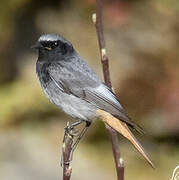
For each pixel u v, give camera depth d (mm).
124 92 13938
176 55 14812
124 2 15398
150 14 15492
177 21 15344
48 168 13016
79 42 15836
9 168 12750
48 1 17188
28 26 17141
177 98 13867
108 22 15359
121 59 15023
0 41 17016
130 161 13750
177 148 14195
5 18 17156
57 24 16750
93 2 16203
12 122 14977
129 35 15344
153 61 14758
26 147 13812
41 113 15109
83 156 13719
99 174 13031
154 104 13812
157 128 13922
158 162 13773
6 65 16750
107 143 14406
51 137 14453
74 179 12758
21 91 15469
